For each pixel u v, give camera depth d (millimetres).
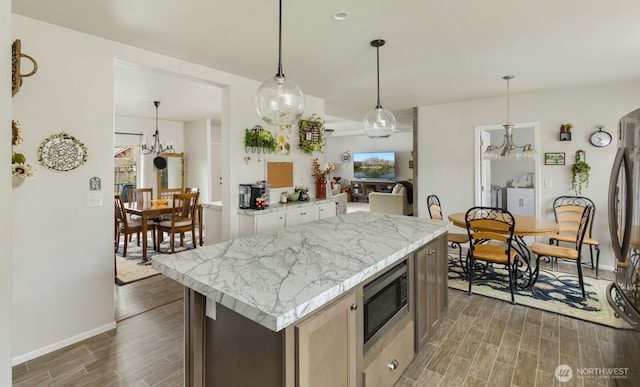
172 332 2680
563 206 4336
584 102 4387
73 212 2514
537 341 2488
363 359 1596
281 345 1186
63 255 2471
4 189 1410
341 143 12148
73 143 2498
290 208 4098
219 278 1418
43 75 2363
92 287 2619
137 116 6688
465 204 5348
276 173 4387
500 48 3018
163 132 7242
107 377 2111
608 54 3160
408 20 2451
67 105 2475
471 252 3389
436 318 2516
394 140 10977
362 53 3129
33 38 2324
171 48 2953
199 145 7234
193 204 5195
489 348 2402
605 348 2377
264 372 1264
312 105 4957
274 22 2467
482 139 5281
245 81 3900
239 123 3850
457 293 3428
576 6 2242
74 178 2514
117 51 2779
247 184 3900
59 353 2381
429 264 2367
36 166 2330
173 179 7355
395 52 3115
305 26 2539
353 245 1973
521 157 4027
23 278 2297
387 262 1729
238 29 2586
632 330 1646
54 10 2223
